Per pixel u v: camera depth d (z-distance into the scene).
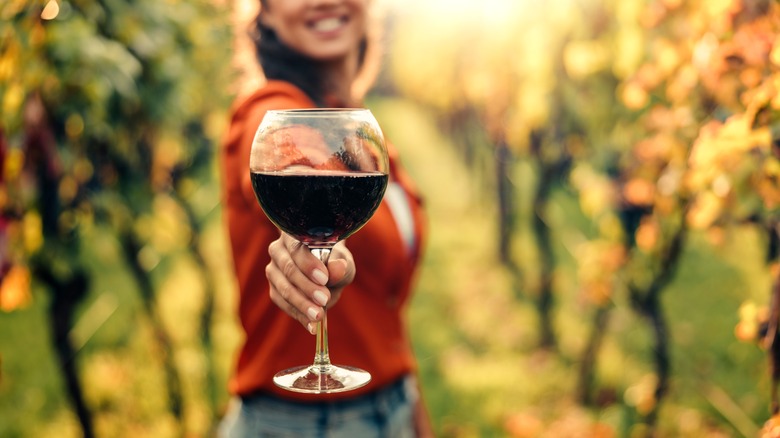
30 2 2.73
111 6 3.88
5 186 2.88
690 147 3.56
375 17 2.85
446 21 11.62
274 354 2.28
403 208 2.56
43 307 7.66
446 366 6.59
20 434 5.24
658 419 4.91
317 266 1.59
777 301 1.93
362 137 1.59
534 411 5.63
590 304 6.38
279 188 1.57
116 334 6.99
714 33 2.48
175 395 5.29
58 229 3.66
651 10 3.65
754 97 1.96
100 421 5.40
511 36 6.78
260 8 2.47
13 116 2.83
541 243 7.23
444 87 12.93
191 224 5.89
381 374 2.36
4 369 6.36
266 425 2.34
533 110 6.28
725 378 5.67
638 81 3.75
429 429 2.88
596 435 5.12
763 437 1.91
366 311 2.31
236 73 5.68
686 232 4.36
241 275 2.25
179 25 4.66
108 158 4.34
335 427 2.33
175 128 4.85
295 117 1.58
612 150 5.19
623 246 5.04
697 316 6.98
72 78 3.40
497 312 8.07
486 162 12.05
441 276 9.71
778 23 2.14
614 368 6.16
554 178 7.27
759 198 2.79
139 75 4.28
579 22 5.04
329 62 2.53
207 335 5.90
